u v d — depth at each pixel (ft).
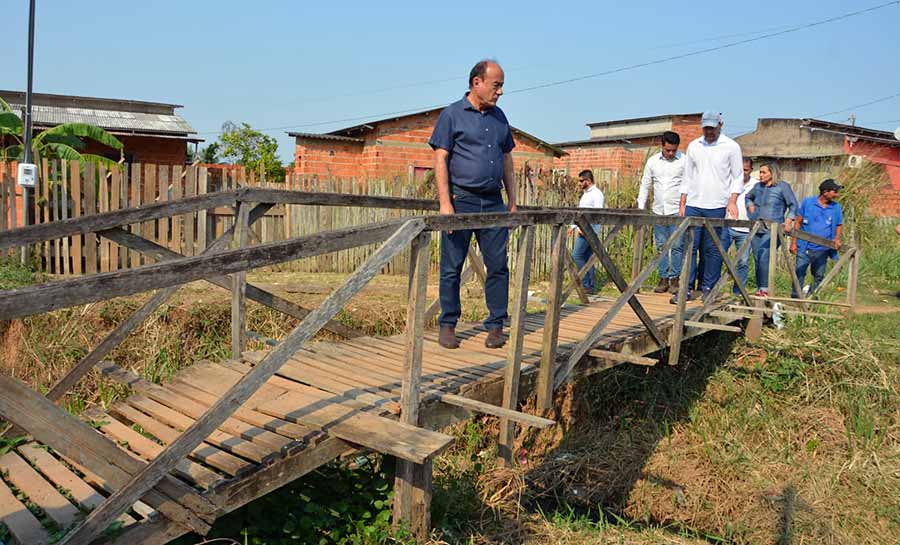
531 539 16.88
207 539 12.26
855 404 25.05
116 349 23.08
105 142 39.81
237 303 16.84
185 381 15.25
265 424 12.53
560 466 24.85
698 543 19.94
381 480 14.03
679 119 70.23
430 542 13.51
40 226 12.86
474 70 15.34
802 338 27.32
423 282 12.73
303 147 51.83
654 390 28.12
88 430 9.07
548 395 16.37
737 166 24.99
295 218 33.17
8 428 14.39
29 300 7.55
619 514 23.12
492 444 24.14
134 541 10.05
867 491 22.57
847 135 64.85
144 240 15.07
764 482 23.26
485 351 17.79
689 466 24.68
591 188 32.12
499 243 16.81
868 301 34.37
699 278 28.50
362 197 18.58
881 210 49.32
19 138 40.06
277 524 12.92
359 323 25.81
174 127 60.39
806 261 32.50
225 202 15.85
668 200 28.09
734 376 27.20
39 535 10.75
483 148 15.57
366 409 13.21
